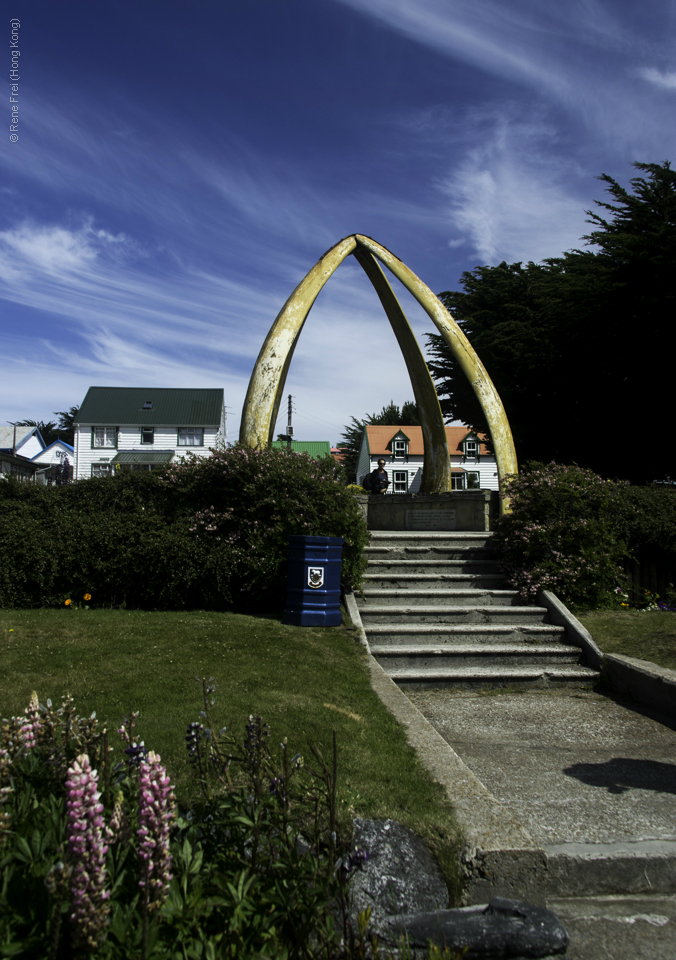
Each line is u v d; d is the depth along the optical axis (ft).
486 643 22.61
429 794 10.07
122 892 6.41
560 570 25.91
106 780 7.66
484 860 8.81
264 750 8.87
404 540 29.37
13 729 8.18
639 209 60.34
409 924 7.77
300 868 6.81
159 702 13.16
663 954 8.07
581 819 11.07
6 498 26.53
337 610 22.18
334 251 34.81
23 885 6.26
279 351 32.14
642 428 61.05
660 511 28.94
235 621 20.88
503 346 66.64
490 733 16.05
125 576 23.36
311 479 25.16
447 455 40.32
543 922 8.01
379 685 16.48
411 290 35.86
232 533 24.93
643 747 14.98
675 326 54.49
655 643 21.58
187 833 7.43
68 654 16.47
